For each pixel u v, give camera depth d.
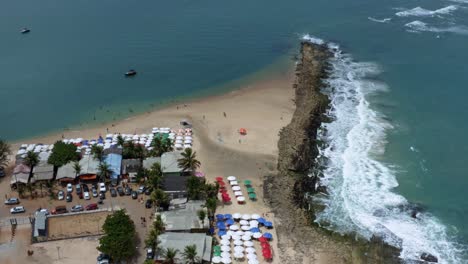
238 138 133.50
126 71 182.25
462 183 112.50
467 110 141.88
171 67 185.88
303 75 173.25
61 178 110.75
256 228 96.56
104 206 103.94
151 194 101.31
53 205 104.44
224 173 117.19
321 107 146.12
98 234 94.88
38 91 166.12
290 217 102.44
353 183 113.12
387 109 145.00
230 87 169.00
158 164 110.94
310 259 91.12
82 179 112.00
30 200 106.38
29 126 143.12
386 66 175.62
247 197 108.31
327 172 117.31
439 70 169.12
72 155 117.81
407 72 169.25
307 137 130.50
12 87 169.00
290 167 119.00
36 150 125.75
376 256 92.00
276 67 184.38
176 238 90.38
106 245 86.56
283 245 94.38
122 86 170.00
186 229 94.12
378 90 157.38
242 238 94.12
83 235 94.50
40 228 93.56
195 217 96.69
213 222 98.81
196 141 132.12
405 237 97.06
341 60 183.62
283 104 153.75
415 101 148.75
